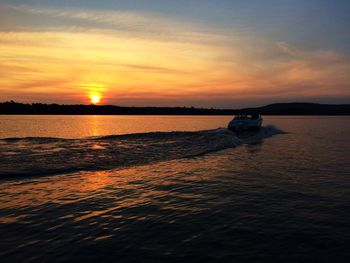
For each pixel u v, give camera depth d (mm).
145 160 17984
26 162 16031
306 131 50062
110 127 59156
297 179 13766
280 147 26453
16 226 7887
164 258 6266
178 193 11258
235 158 19719
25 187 11617
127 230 7719
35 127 53438
